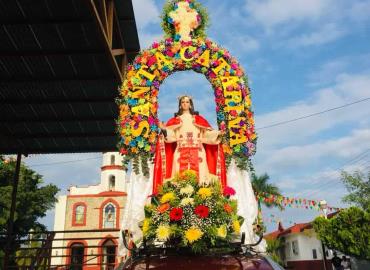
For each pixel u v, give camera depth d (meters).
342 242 19.36
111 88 12.80
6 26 10.36
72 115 14.14
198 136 8.06
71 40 10.91
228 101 8.52
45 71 12.01
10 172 28.36
